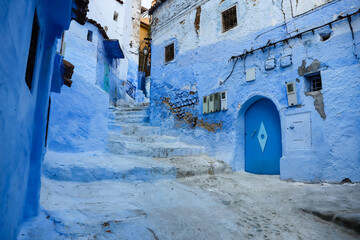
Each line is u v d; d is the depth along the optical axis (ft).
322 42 15.33
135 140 21.70
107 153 17.39
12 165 4.46
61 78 11.43
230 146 19.85
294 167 15.58
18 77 4.29
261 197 12.76
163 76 28.22
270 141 18.44
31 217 7.39
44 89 8.23
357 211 9.29
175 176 15.85
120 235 7.57
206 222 9.49
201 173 17.38
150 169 14.89
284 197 12.48
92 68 33.50
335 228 8.79
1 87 3.35
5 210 4.28
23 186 6.23
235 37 20.81
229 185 15.11
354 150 13.32
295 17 16.88
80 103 16.17
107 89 39.04
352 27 14.16
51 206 8.84
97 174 13.07
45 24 7.57
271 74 17.83
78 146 15.74
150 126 26.76
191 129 23.66
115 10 43.52
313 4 16.06
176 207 10.93
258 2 19.44
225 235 8.54
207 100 22.26
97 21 38.09
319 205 10.64
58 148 14.65
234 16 21.45
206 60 23.21
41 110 8.11
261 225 9.44
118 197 11.27
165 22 29.07
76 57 31.76
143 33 64.90
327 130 14.43
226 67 21.24
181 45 26.27
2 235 4.25
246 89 19.39
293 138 15.96
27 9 4.55
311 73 15.62
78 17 9.38
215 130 21.36
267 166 18.43
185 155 20.61
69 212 8.61
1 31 3.17
